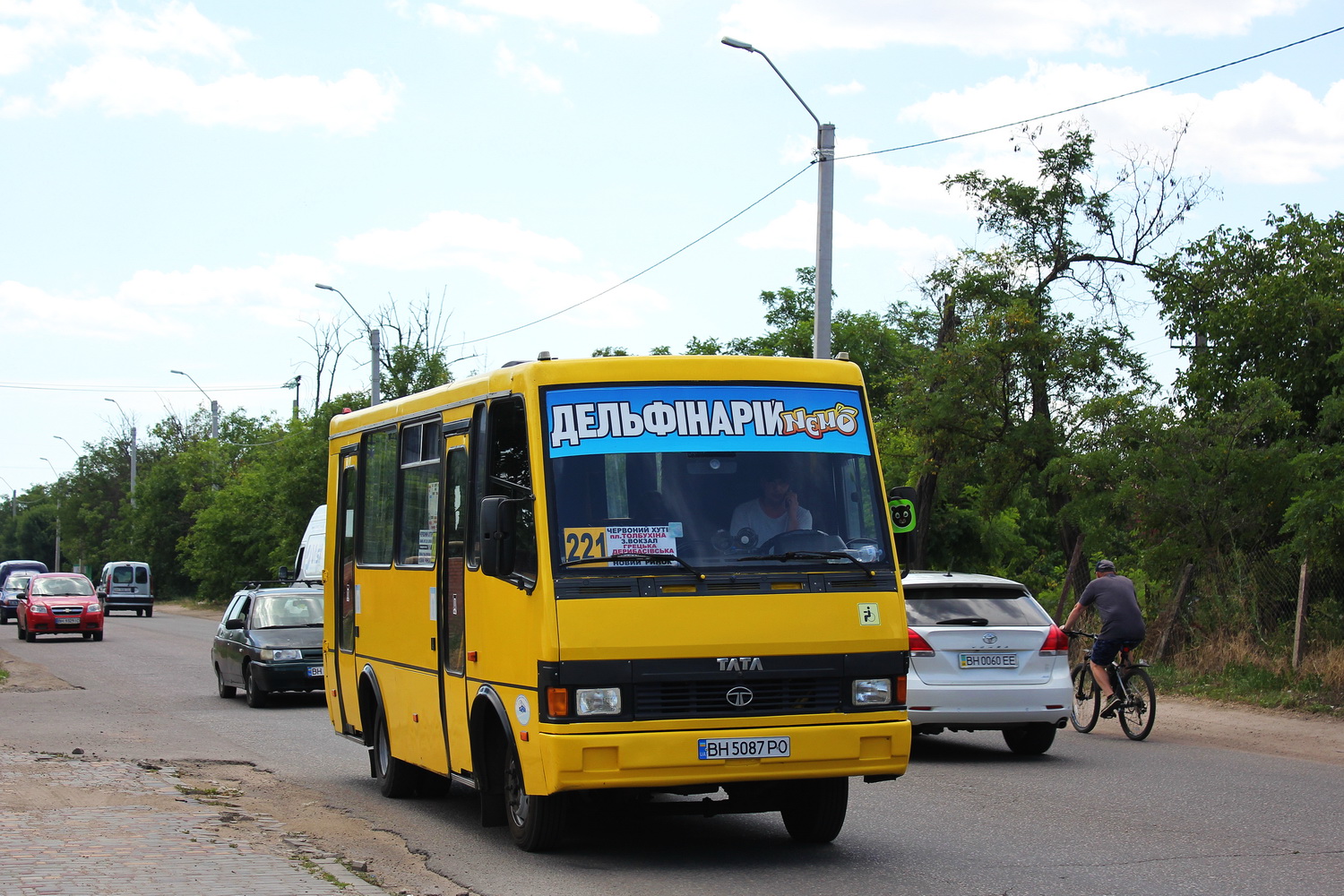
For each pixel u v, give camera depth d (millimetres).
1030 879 7828
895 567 8562
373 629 11680
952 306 27891
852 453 8750
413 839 9336
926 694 13047
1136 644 15336
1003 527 34688
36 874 7109
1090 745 14617
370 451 12039
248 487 65312
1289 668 17938
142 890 6781
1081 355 26062
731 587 8102
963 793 11242
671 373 8570
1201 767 12789
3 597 55656
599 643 7812
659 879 7926
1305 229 24562
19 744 14852
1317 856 8484
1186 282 25547
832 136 21219
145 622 54906
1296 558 18969
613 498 8211
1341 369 21703
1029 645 13273
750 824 9875
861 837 9297
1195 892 7465
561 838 8625
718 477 8414
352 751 14820
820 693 8148
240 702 20781
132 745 14945
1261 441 22062
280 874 7309
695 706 7914
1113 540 23781
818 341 20938
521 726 8133
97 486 107500
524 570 8250
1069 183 27750
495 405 8930
